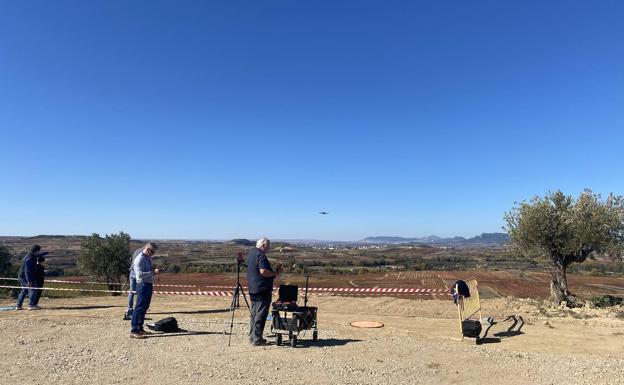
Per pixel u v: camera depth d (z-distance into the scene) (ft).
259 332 32.22
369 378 25.52
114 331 36.42
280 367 27.17
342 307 53.01
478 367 28.35
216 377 25.18
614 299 61.00
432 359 29.91
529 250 59.98
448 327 42.01
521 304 55.67
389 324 43.16
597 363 29.63
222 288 80.79
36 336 34.53
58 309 48.60
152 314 46.57
